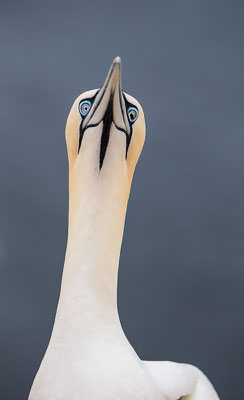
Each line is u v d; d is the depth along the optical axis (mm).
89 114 6543
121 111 6504
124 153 6605
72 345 6211
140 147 6781
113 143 6543
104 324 6301
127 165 6711
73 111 6684
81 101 6637
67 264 6477
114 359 6145
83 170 6574
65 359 6172
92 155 6547
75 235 6520
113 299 6426
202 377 7090
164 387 6434
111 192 6547
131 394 6051
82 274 6383
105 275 6418
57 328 6301
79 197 6574
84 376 6074
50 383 6152
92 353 6156
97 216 6508
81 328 6250
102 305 6340
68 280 6410
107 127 6523
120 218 6582
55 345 6250
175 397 6484
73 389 6070
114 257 6504
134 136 6699
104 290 6387
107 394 6020
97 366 6094
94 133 6520
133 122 6680
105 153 6547
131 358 6215
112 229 6516
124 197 6633
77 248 6473
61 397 6082
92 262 6414
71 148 6730
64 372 6137
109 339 6254
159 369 6641
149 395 6105
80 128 6621
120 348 6238
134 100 6688
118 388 6039
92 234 6477
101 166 6547
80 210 6547
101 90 6469
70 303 6320
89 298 6320
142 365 6348
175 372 6684
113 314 6383
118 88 6387
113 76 6312
